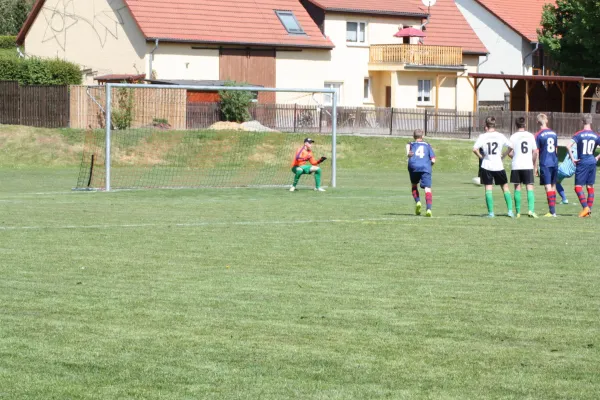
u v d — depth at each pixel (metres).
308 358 9.97
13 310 12.19
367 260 16.61
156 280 14.46
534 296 13.33
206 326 11.38
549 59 88.75
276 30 70.94
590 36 74.56
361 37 76.06
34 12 72.94
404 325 11.48
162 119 54.88
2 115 58.66
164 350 10.27
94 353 10.12
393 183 40.44
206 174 43.12
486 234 20.42
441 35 80.75
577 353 10.22
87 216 24.08
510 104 75.88
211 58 68.12
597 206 28.33
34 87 57.94
